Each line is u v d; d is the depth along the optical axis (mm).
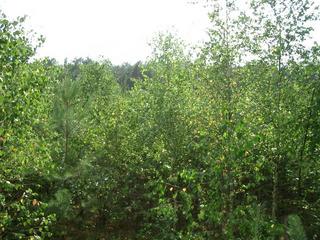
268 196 12555
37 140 8602
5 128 7418
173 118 14062
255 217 7285
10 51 7520
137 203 14836
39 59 9305
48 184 12727
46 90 9797
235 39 12516
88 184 13797
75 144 13391
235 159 7258
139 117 15438
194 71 13281
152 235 14227
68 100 13258
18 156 7984
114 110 15492
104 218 15328
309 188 12352
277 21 12109
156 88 15156
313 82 11398
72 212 12969
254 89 12328
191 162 13641
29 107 7883
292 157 11555
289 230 8109
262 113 11734
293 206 12500
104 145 14508
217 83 12492
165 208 8367
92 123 14969
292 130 11266
